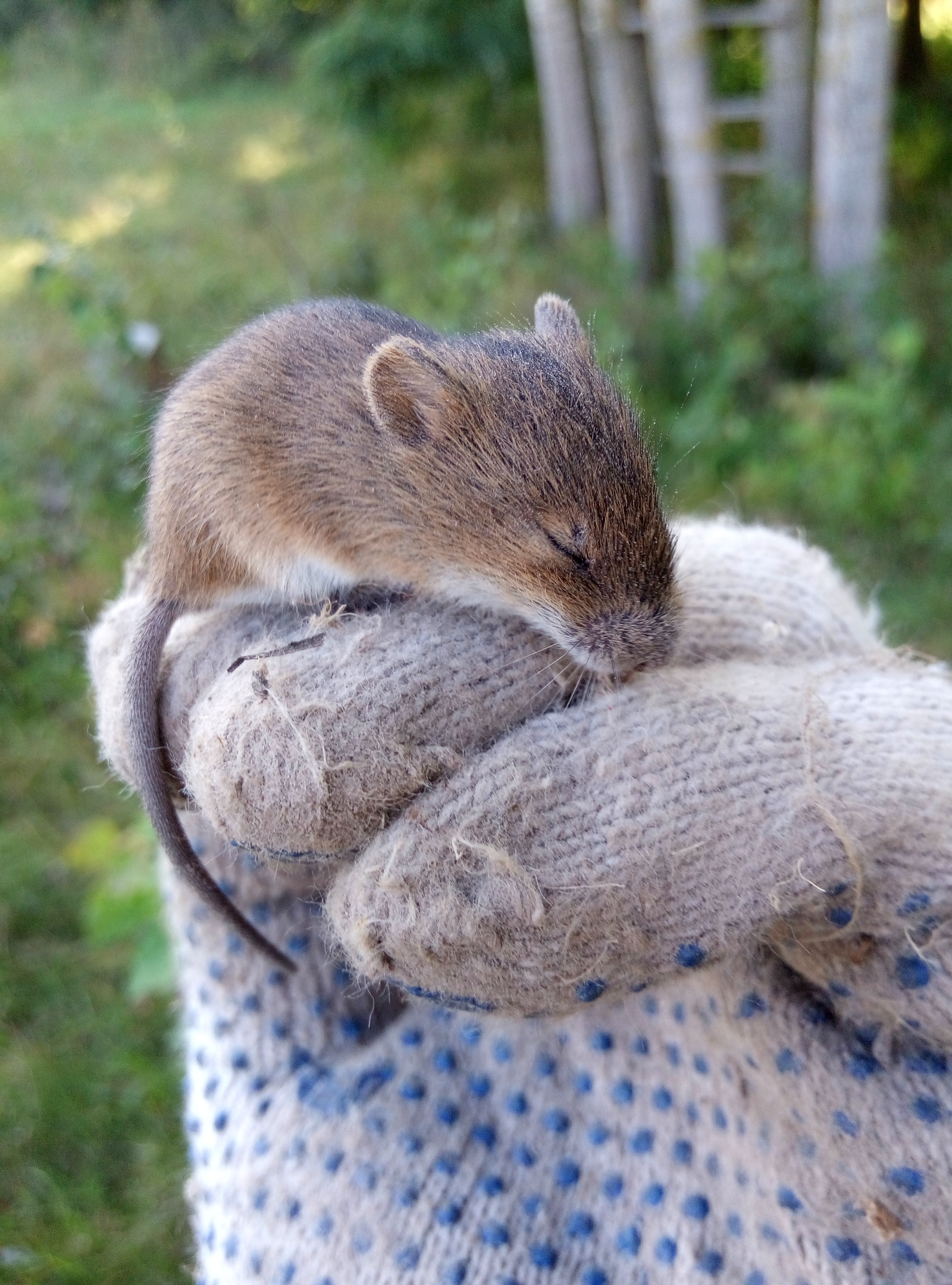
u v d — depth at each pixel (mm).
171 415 156
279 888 138
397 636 111
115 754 128
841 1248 104
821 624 126
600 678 117
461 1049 132
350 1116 127
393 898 102
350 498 144
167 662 127
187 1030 145
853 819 100
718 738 105
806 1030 107
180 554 151
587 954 101
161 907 222
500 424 132
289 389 146
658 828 101
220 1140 130
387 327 151
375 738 105
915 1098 102
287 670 108
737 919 100
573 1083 128
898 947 101
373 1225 119
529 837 102
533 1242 119
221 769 105
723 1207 115
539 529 132
